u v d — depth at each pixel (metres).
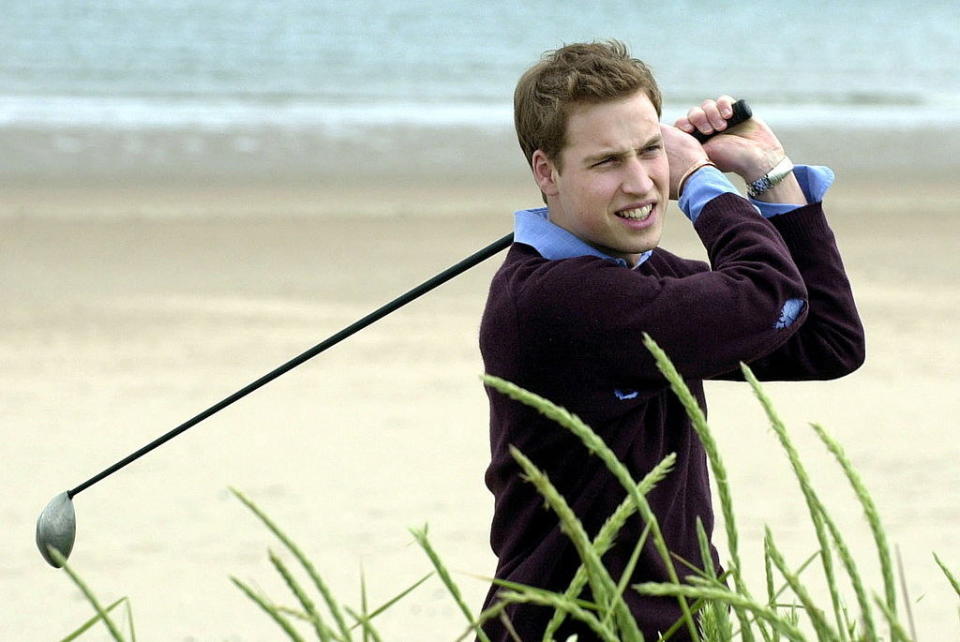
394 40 112.94
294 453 28.81
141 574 22.84
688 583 9.59
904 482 26.91
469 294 42.69
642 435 9.60
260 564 23.25
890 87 96.06
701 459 10.20
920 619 20.69
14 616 21.19
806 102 87.75
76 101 78.25
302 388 33.19
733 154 10.82
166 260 46.38
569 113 9.66
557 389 9.48
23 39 104.25
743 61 107.94
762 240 9.85
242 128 70.19
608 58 9.76
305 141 67.88
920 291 43.31
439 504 26.03
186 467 28.00
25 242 48.06
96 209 53.69
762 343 9.59
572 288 9.34
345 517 25.30
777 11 142.12
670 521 9.63
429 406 32.09
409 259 47.44
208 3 129.88
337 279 44.38
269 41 109.31
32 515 25.45
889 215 55.97
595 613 9.39
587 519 9.52
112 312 39.66
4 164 60.38
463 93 88.38
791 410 31.81
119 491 26.61
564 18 131.38
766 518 25.00
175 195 56.69
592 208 9.70
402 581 22.50
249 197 56.91
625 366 9.34
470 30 121.00
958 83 98.69
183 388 33.19
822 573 22.42
